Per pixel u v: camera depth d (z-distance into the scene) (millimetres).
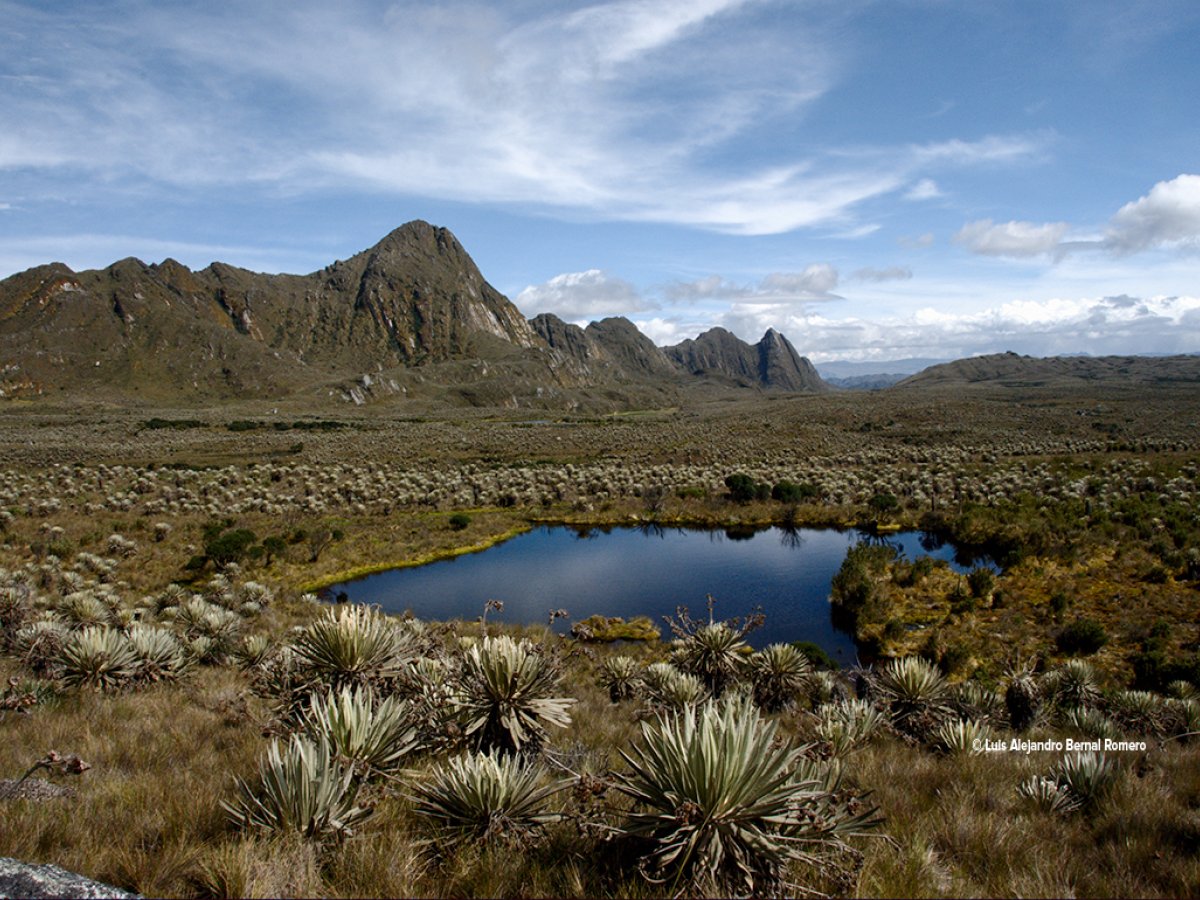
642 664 14477
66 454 59406
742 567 27422
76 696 8242
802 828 3342
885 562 24328
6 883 2906
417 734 4980
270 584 23641
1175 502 30047
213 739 6457
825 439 72562
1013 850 4020
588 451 67500
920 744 7105
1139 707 9336
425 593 24219
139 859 3281
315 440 76562
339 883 3131
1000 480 39781
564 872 3307
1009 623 17750
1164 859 3902
